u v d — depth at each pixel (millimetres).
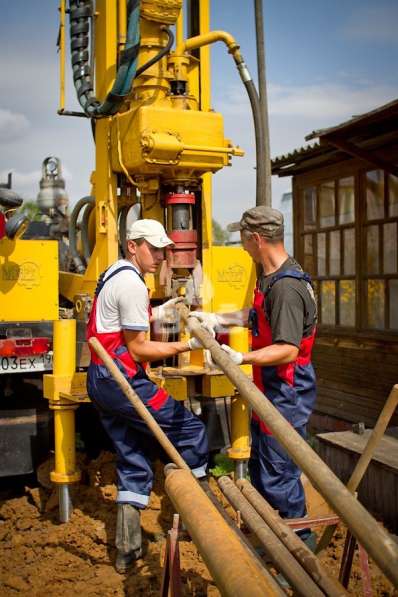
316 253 9430
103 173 5176
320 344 9078
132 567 4051
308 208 9594
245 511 2924
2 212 5051
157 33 5008
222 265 5461
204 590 3719
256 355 3504
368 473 4656
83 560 4203
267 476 3752
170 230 4895
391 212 7879
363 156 7141
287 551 2570
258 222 3732
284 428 2314
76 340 5094
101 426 5715
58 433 4648
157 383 4555
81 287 5676
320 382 9023
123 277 3969
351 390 8391
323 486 2016
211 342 3141
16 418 5086
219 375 4719
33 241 5129
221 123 4793
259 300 3756
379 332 8039
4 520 4922
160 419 4066
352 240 8664
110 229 5156
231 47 5094
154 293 5086
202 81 5441
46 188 8023
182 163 4672
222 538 2377
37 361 4957
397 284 7809
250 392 2580
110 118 5109
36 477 5434
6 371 4871
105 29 5129
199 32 5523
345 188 8781
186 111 4711
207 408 5422
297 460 2174
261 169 5273
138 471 4117
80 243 6418
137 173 4930
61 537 4434
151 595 3736
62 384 4609
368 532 1824
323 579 2436
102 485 5070
